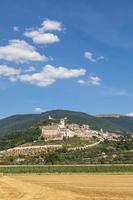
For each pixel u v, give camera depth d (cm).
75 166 18938
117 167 18825
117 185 9144
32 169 18525
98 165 19250
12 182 8512
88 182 10625
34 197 5341
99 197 5503
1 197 5428
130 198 5472
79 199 5134
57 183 9431
